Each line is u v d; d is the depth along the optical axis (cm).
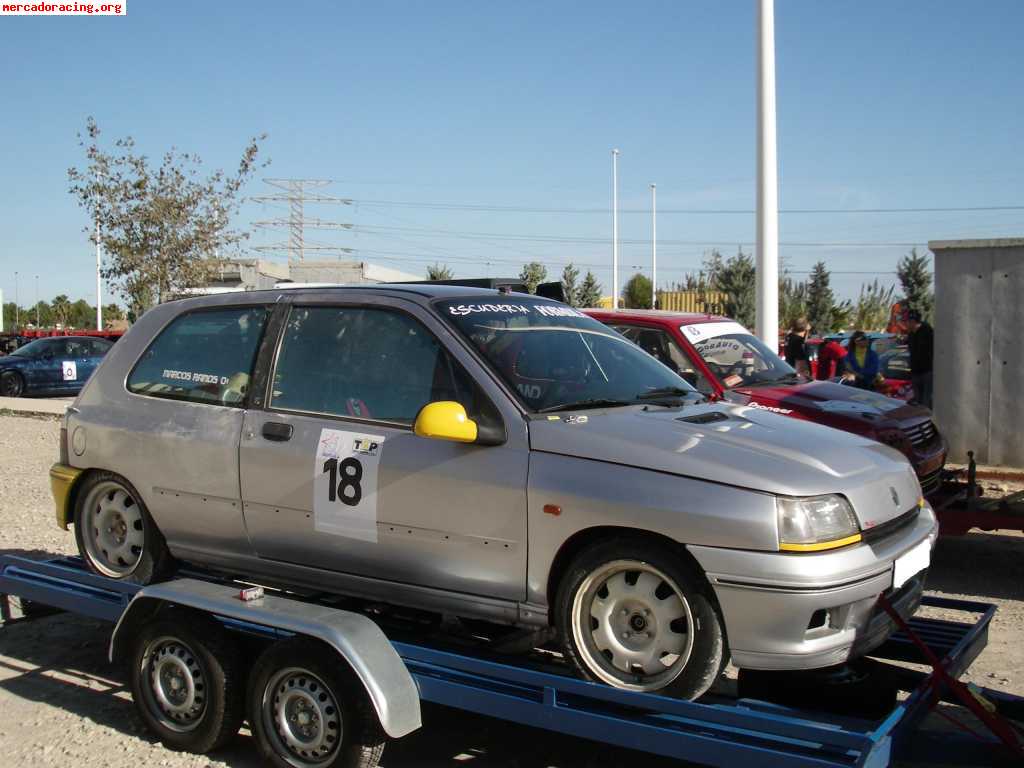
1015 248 1021
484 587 425
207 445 503
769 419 461
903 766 428
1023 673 543
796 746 346
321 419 472
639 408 454
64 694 539
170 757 458
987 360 1045
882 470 416
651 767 443
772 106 1223
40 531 913
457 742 470
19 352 2541
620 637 397
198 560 523
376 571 456
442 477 429
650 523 380
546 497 403
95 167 1992
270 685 430
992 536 900
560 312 518
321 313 496
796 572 358
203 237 2044
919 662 472
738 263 3941
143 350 555
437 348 454
